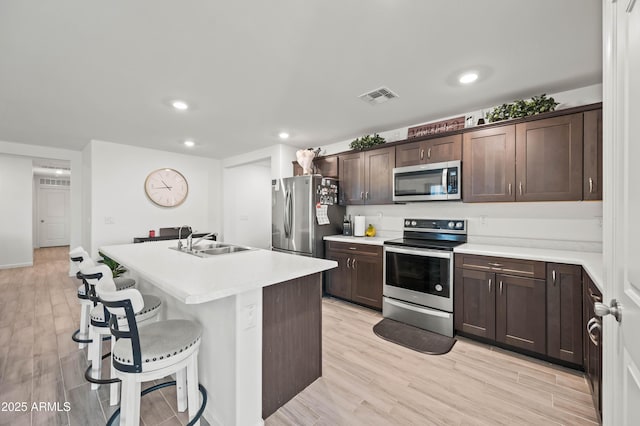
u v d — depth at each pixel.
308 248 3.66
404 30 1.65
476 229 2.91
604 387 0.91
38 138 4.11
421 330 2.68
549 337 2.07
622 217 0.77
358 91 2.46
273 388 1.61
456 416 1.58
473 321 2.44
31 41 1.73
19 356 2.19
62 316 2.99
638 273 0.66
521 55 1.90
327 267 1.71
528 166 2.36
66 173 8.14
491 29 1.63
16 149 4.40
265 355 1.56
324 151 4.43
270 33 1.68
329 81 2.29
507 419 1.55
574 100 2.38
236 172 5.86
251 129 3.61
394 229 3.58
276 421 1.54
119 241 4.52
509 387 1.83
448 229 3.07
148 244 2.87
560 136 2.21
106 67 2.06
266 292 1.56
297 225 3.79
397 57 1.93
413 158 3.10
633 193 0.69
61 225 8.85
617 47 0.78
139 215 4.74
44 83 2.30
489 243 2.83
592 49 1.82
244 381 1.41
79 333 2.39
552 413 1.59
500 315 2.30
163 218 5.03
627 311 0.73
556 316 2.04
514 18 1.53
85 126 3.51
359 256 3.30
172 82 2.30
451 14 1.51
